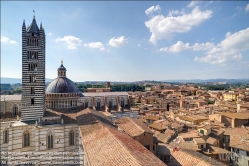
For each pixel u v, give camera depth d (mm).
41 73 71688
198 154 50594
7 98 82688
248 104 83500
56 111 79750
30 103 70812
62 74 90125
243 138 62750
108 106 111312
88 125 52625
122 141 35844
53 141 67375
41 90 71750
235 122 80250
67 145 69500
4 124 71250
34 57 71312
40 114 71750
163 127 89875
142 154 31234
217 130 75875
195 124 97062
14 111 81500
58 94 81938
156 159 30312
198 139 65875
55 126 67250
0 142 70562
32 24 72312
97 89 148625
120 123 56781
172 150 51562
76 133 70812
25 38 70125
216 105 131125
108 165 28453
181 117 107500
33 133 67125
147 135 46406
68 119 73250
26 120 70312
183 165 44312
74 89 88188
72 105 85812
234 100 96312
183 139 68688
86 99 105250
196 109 140000
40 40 71750
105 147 35156
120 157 29469
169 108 179875
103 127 46188
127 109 110375
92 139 41906
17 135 64438
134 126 50781
